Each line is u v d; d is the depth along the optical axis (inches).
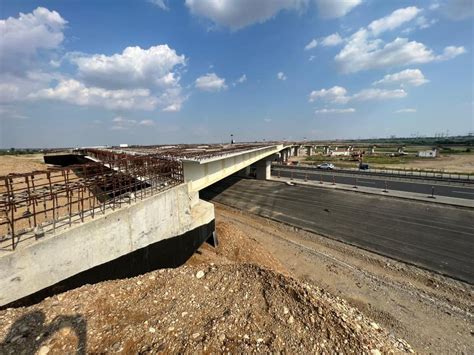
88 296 293.9
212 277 358.9
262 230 1109.1
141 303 295.0
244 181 2001.7
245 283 343.3
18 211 682.8
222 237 814.5
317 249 909.8
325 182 1804.9
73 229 336.5
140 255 455.8
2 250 283.0
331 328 270.5
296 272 745.6
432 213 1061.8
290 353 234.1
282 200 1457.9
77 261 343.3
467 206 1092.5
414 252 828.0
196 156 819.4
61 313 261.4
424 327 522.0
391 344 306.5
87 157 1867.6
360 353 242.8
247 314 282.0
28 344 219.1
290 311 290.0
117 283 329.1
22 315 252.5
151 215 482.6
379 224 1038.4
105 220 381.7
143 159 583.8
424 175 1872.5
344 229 1043.9
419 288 661.3
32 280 295.4
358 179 1845.5
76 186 388.8
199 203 768.3
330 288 663.8
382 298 619.8
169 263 545.0
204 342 237.3
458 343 479.2
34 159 2127.2
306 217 1204.5
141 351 223.5
